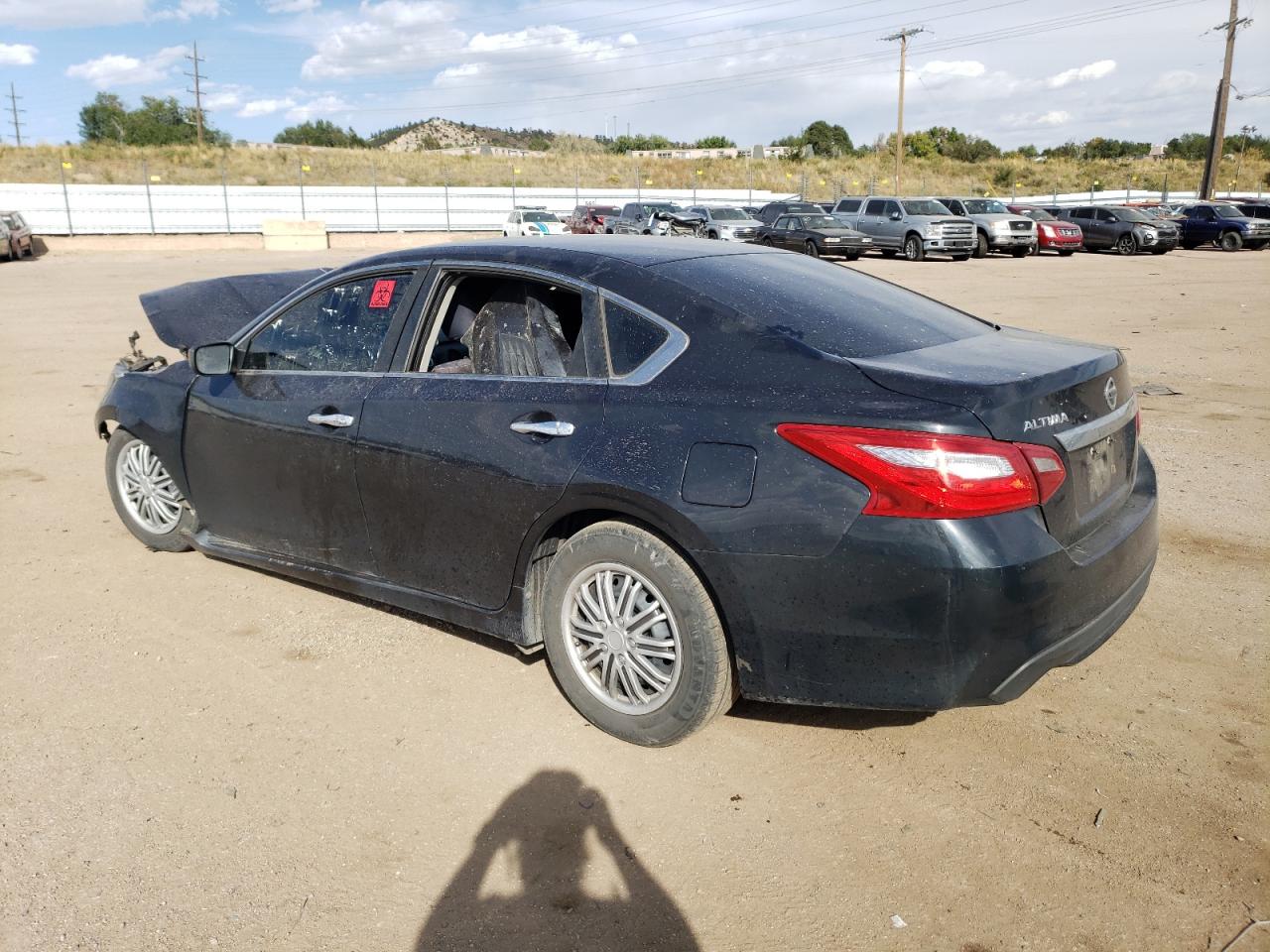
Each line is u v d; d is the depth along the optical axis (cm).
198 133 7362
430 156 5975
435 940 233
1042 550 259
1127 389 326
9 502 562
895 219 2817
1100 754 306
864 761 304
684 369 297
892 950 229
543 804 285
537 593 333
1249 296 1691
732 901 246
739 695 323
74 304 1659
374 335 373
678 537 282
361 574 380
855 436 261
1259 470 611
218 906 244
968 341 322
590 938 234
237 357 418
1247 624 395
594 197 4725
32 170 4697
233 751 311
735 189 5262
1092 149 8544
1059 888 248
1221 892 246
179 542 470
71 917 239
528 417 317
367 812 281
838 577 262
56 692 347
